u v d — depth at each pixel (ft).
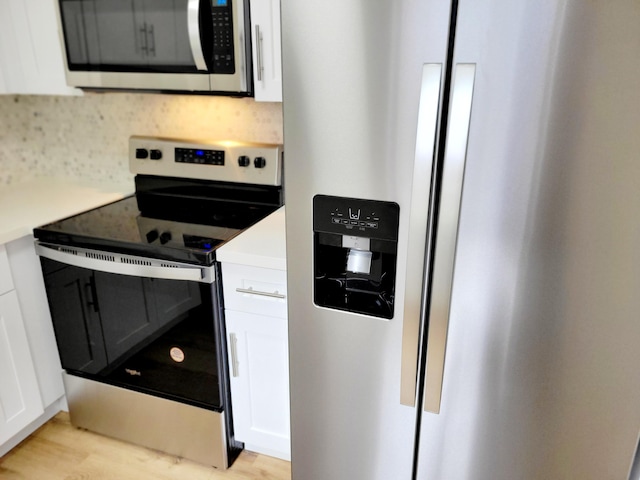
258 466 6.20
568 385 3.51
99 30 5.66
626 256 3.08
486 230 3.30
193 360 5.60
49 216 6.16
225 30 5.16
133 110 7.32
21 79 6.43
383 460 4.37
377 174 3.47
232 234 5.56
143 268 5.24
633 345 3.26
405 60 3.14
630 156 2.89
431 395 3.85
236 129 6.90
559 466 3.77
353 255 3.94
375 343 3.96
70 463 6.21
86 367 6.25
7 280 5.73
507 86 2.97
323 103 3.43
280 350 5.41
